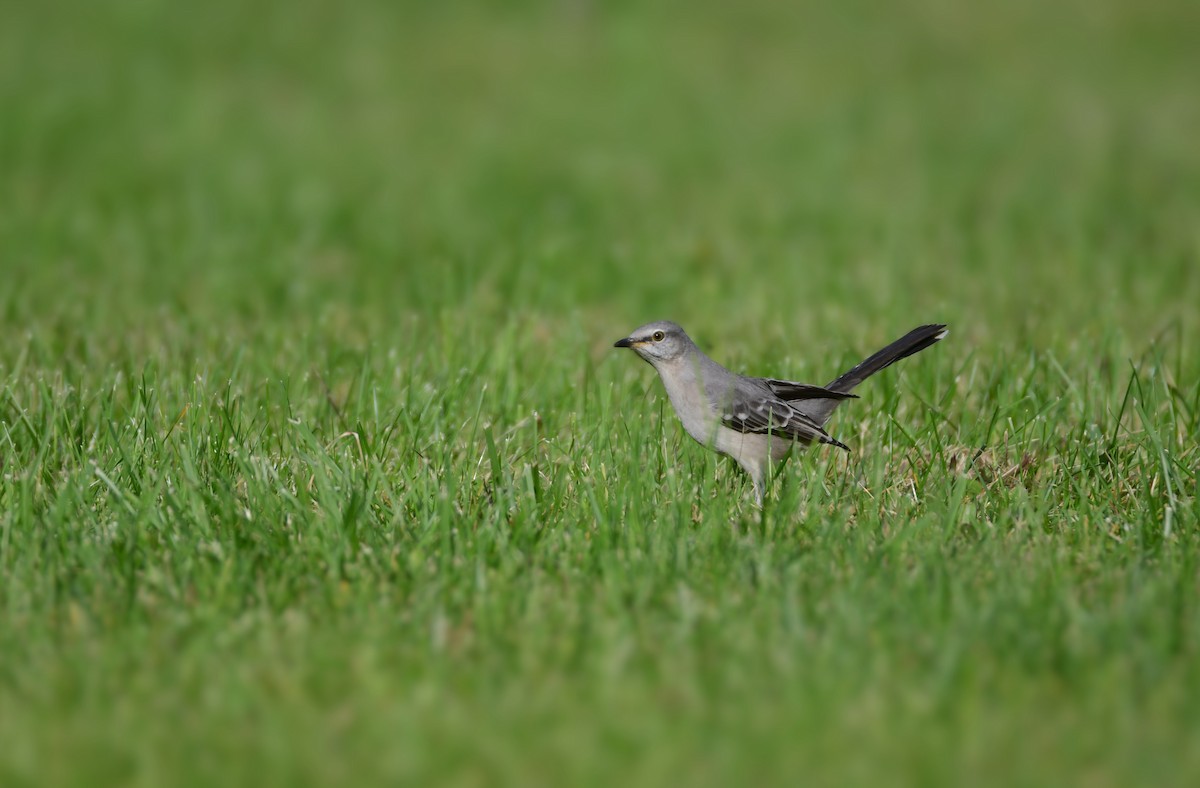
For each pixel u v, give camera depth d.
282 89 41.97
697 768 7.26
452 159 32.56
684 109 40.25
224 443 11.48
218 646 8.42
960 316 17.09
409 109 39.59
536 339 16.34
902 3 58.41
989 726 7.55
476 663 8.30
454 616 8.86
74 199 26.23
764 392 11.55
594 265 21.08
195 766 7.27
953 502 10.28
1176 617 8.52
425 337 15.82
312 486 10.99
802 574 9.38
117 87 40.69
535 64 47.09
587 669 8.20
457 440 12.23
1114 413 12.81
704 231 24.50
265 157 31.88
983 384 13.95
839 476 11.52
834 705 7.73
